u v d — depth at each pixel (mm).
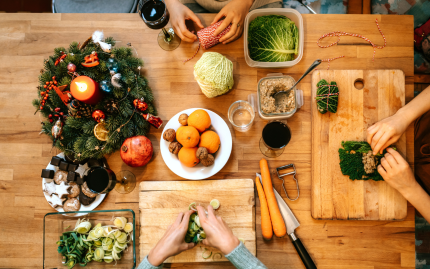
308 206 1228
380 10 1520
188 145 1068
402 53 1244
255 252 1196
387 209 1188
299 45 1192
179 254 1200
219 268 1215
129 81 1100
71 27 1282
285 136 1153
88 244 1177
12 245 1250
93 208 1235
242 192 1218
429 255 1535
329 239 1214
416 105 1161
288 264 1210
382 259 1202
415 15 1501
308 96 1252
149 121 1142
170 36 1275
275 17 1198
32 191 1271
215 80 1078
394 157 1148
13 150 1283
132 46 1279
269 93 1148
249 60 1228
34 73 1293
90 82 992
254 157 1248
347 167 1185
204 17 1272
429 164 1424
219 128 1202
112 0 1625
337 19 1256
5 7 2041
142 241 1211
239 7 1165
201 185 1221
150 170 1252
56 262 1212
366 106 1212
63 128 1106
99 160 1247
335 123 1214
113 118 1106
